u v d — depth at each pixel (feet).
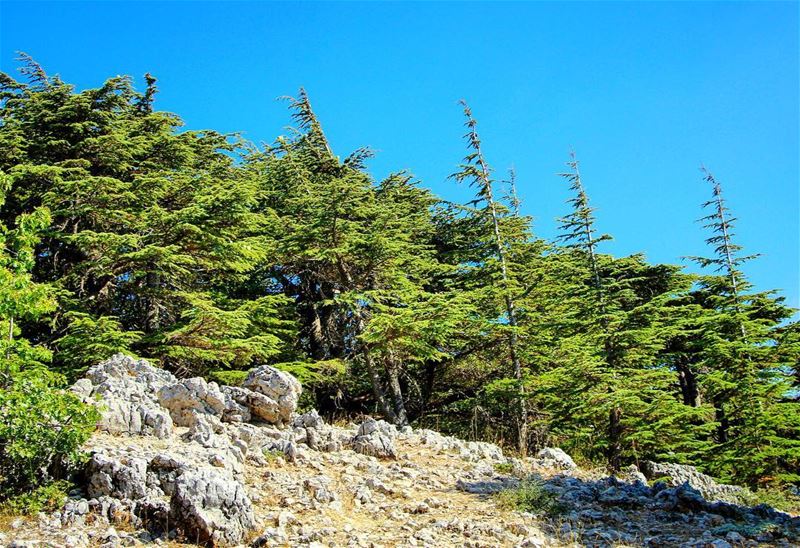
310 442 41.68
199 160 79.66
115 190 61.67
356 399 79.00
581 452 69.00
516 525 31.35
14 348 32.58
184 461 30.42
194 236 62.08
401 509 32.99
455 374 80.38
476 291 71.46
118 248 57.00
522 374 72.95
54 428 29.96
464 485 37.83
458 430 76.33
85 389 38.37
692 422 85.61
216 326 59.41
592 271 78.59
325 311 81.82
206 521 26.40
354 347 76.54
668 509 35.55
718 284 96.48
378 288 76.95
